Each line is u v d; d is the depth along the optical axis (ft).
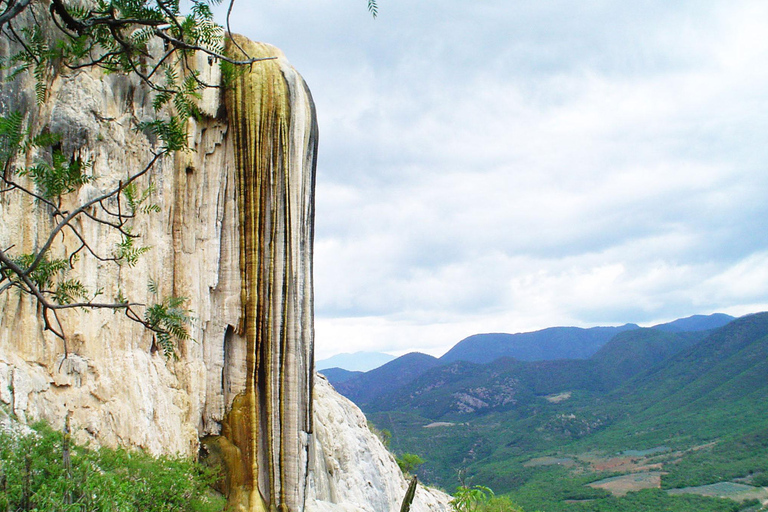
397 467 125.08
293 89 69.67
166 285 61.21
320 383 118.93
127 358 56.03
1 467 35.09
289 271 67.87
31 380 47.55
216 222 65.82
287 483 65.36
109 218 55.47
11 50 47.83
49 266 27.12
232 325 65.31
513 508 104.22
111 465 46.24
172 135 27.40
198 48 27.89
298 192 69.77
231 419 63.72
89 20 27.02
